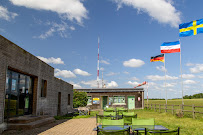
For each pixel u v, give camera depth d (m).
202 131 9.61
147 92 31.88
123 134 4.56
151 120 6.20
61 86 19.58
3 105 8.80
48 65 15.36
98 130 4.64
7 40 9.13
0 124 8.55
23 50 10.85
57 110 18.34
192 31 18.41
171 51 20.84
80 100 27.75
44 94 14.58
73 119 14.98
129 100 31.94
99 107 31.83
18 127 9.34
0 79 8.52
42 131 9.02
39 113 13.24
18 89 10.95
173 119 14.56
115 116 8.46
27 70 11.35
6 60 9.02
